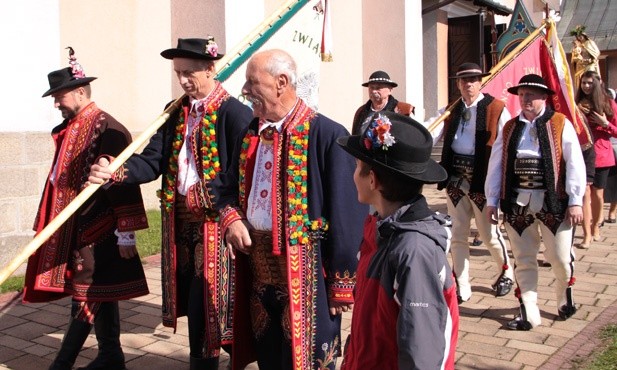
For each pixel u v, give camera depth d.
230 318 3.69
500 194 4.88
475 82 5.41
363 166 2.30
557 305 5.14
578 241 7.79
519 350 4.42
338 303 3.04
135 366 4.21
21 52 6.33
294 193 3.04
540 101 4.70
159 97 8.94
